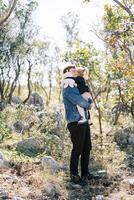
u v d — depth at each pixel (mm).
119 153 11070
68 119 8305
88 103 8289
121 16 15109
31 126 12703
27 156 9367
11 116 13875
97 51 15781
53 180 7941
